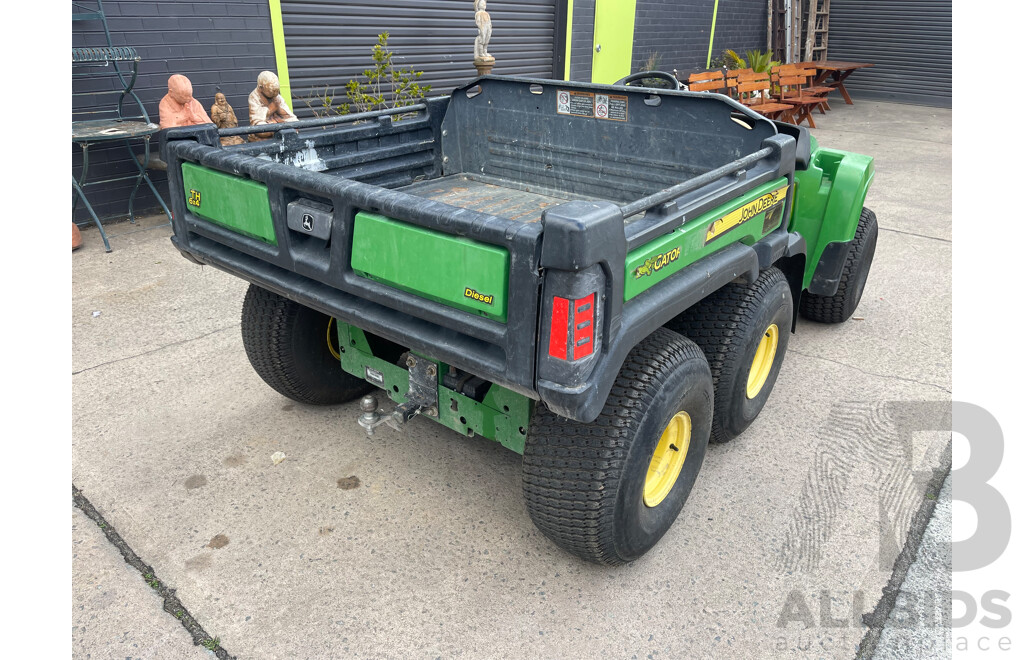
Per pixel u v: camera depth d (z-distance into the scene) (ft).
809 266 13.50
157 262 17.95
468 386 8.34
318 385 11.23
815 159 13.07
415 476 10.14
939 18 48.83
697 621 7.78
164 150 9.20
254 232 8.32
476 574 8.38
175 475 9.99
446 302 6.67
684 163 11.12
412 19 27.32
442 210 6.37
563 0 33.37
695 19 42.42
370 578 8.27
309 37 24.31
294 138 10.47
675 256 7.31
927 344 14.58
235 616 7.69
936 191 27.09
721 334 9.55
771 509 9.59
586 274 5.80
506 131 12.91
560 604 7.98
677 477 8.82
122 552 8.54
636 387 7.32
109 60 18.47
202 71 21.56
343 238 7.25
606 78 37.24
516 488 9.97
